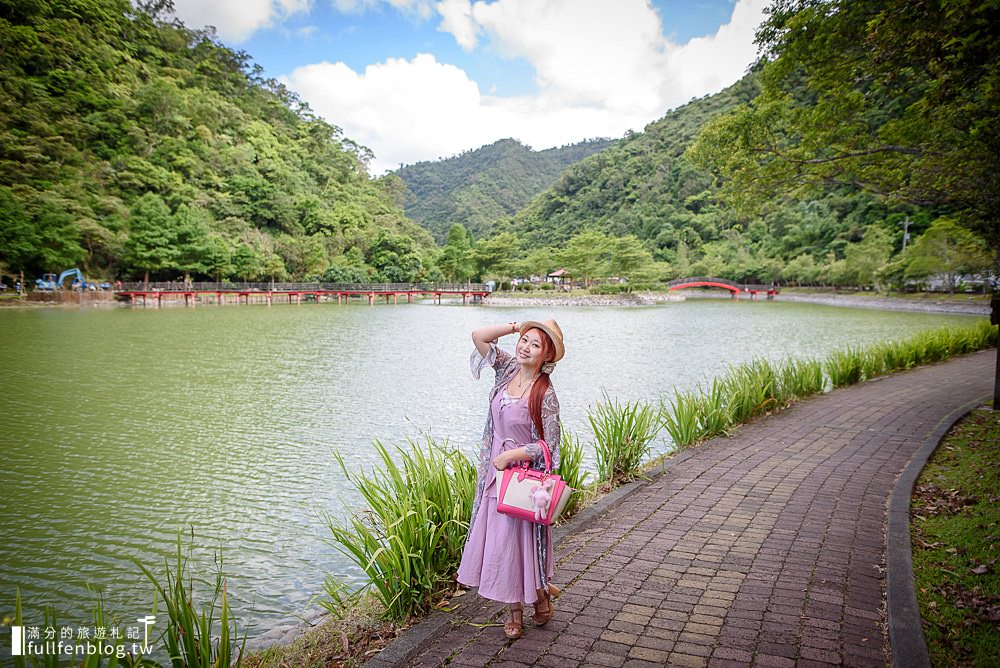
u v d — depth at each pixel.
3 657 4.29
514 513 2.66
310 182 99.19
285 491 7.98
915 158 8.57
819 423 8.03
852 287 67.69
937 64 6.04
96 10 82.62
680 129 152.00
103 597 5.41
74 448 9.87
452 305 58.62
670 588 3.39
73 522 6.97
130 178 61.41
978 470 5.54
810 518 4.52
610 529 4.36
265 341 25.31
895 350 13.52
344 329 31.39
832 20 7.64
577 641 2.86
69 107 63.00
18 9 68.69
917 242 47.78
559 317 41.97
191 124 79.44
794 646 2.77
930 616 2.99
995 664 2.54
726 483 5.46
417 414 12.35
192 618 2.62
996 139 6.02
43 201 47.31
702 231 108.25
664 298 71.25
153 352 21.34
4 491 7.91
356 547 3.43
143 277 56.75
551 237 135.75
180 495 7.81
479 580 2.82
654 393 14.25
